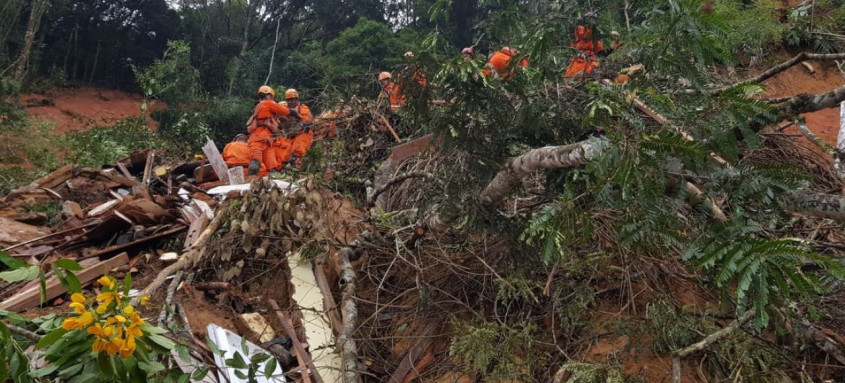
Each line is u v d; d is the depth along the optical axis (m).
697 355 3.28
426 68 3.21
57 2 22.58
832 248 3.63
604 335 3.43
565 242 2.80
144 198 5.19
